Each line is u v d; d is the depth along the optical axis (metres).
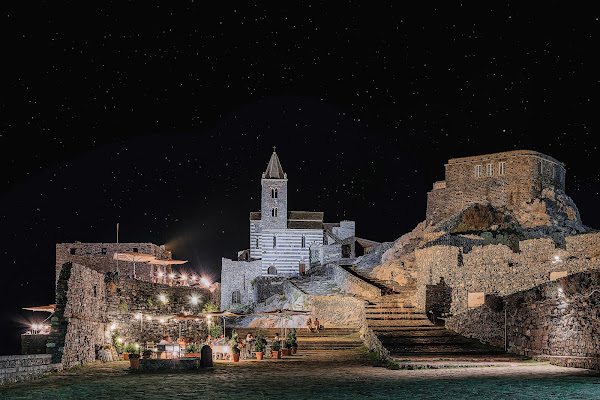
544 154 65.12
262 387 20.27
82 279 31.88
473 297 42.91
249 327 54.09
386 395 17.58
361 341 42.81
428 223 69.56
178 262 60.09
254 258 84.00
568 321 26.20
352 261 73.31
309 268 83.69
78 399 17.70
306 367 28.80
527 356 29.88
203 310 49.84
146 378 24.11
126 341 38.22
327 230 87.62
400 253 64.50
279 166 86.56
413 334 37.94
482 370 24.70
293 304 59.50
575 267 38.12
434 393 17.73
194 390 19.67
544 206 61.94
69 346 29.30
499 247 42.34
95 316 33.84
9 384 22.30
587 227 63.78
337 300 53.03
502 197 63.84
